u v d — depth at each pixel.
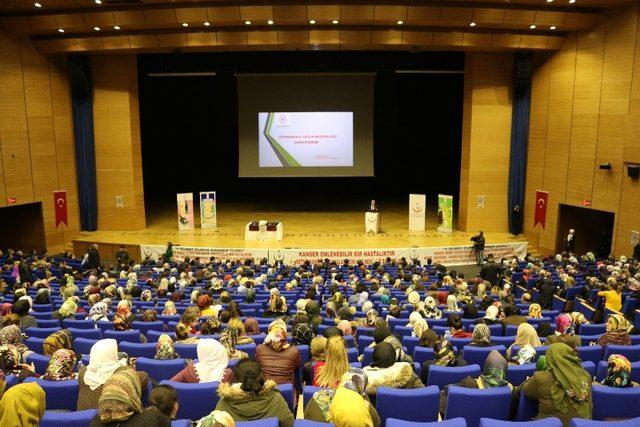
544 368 4.83
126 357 5.61
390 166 34.72
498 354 5.41
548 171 21.73
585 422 3.77
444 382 5.58
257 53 27.92
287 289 13.50
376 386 4.86
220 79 31.12
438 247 20.64
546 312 11.21
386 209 29.05
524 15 18.69
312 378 5.76
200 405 4.80
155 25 19.08
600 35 19.28
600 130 19.50
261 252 20.34
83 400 4.60
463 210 23.61
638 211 18.20
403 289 13.59
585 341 8.02
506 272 16.62
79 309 10.40
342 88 24.59
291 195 33.16
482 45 20.11
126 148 23.06
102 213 23.58
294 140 24.91
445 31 19.72
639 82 18.02
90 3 18.23
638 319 10.98
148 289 12.70
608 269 14.78
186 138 34.00
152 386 5.02
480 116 22.72
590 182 19.98
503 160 23.06
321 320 8.73
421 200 23.34
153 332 8.05
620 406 4.70
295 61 27.95
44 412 3.92
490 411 4.75
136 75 23.05
